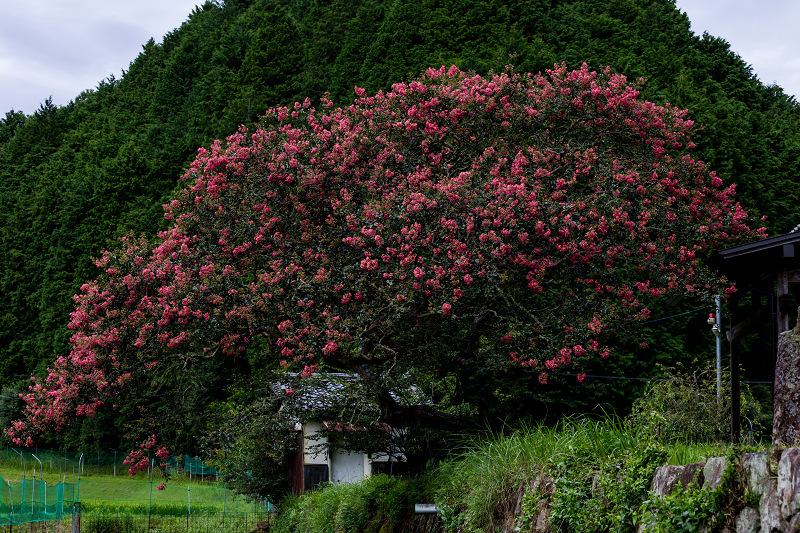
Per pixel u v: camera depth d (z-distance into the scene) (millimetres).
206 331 11203
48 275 47031
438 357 11594
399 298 9977
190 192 12555
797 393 4215
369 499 11648
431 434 12266
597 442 6031
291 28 53625
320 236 11648
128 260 11820
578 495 5703
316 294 10773
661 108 12648
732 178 32500
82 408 11461
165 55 73688
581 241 10617
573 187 12469
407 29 47875
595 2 55688
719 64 49344
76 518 21016
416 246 10305
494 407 11719
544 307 11820
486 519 7355
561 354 10664
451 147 12922
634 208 11461
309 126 12961
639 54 47375
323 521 13547
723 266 9141
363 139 12297
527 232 10500
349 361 11102
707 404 12641
